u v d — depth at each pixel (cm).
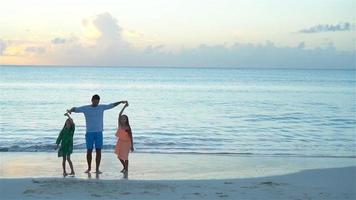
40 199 1061
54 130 2938
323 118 3888
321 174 1467
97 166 1433
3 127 3070
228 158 1838
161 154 1914
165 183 1274
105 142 2388
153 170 1536
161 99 5981
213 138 2659
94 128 1409
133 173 1471
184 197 1104
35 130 2931
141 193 1134
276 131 3039
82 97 6041
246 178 1389
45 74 17650
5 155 1830
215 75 19850
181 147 2294
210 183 1291
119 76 16625
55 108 4491
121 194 1116
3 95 6122
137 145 2333
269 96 6775
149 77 16000
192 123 3453
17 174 1430
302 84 11519
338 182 1340
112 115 3934
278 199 1103
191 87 9350
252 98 6319
